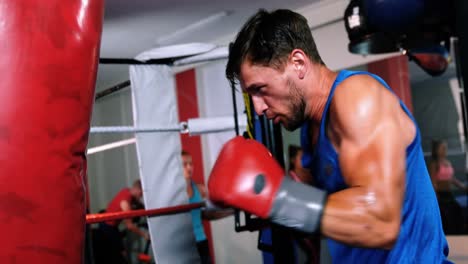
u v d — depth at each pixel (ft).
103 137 20.22
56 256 2.22
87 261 5.87
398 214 2.43
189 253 7.27
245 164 2.56
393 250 2.98
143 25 13.76
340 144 2.70
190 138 16.80
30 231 2.12
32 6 2.12
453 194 11.48
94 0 2.37
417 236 3.01
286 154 13.05
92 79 2.40
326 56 13.16
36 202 2.13
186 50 7.32
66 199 2.26
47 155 2.17
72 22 2.25
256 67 2.88
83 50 2.29
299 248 6.03
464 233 11.29
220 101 16.16
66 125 2.25
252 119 6.35
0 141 2.04
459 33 6.21
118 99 19.63
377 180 2.45
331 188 3.06
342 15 12.62
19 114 2.07
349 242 2.42
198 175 16.55
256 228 6.04
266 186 2.46
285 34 2.86
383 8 7.19
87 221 5.99
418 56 8.36
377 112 2.60
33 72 2.11
